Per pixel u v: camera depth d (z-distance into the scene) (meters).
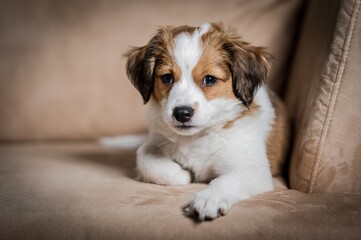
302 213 1.37
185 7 2.52
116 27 2.57
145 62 1.87
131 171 1.97
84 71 2.59
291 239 1.30
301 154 1.65
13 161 2.15
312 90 1.74
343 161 1.58
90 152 2.36
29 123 2.64
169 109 1.68
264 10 2.45
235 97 1.79
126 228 1.35
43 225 1.40
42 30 2.63
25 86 2.62
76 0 2.63
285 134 2.00
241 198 1.50
